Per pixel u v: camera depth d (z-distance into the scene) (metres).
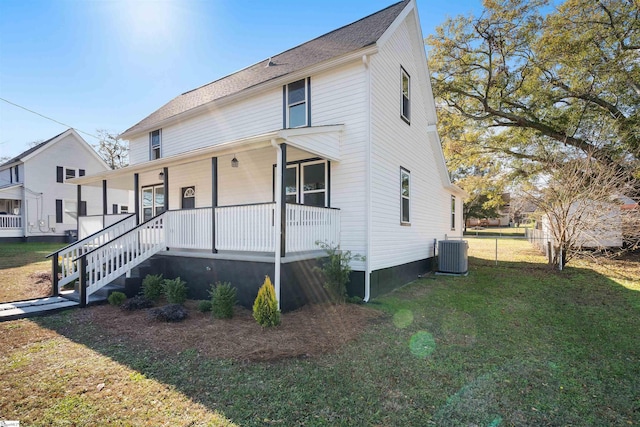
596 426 2.75
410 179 9.87
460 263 10.55
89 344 4.39
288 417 2.79
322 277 6.82
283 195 5.88
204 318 5.58
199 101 11.50
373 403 3.03
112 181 11.95
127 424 2.67
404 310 6.30
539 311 6.27
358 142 7.29
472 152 19.33
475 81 17.89
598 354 4.27
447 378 3.55
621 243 13.28
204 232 7.18
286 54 11.16
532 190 11.48
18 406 2.93
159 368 3.68
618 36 14.06
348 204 7.41
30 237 20.50
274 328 5.05
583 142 14.50
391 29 7.84
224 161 9.90
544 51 15.02
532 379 3.57
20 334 4.78
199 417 2.77
